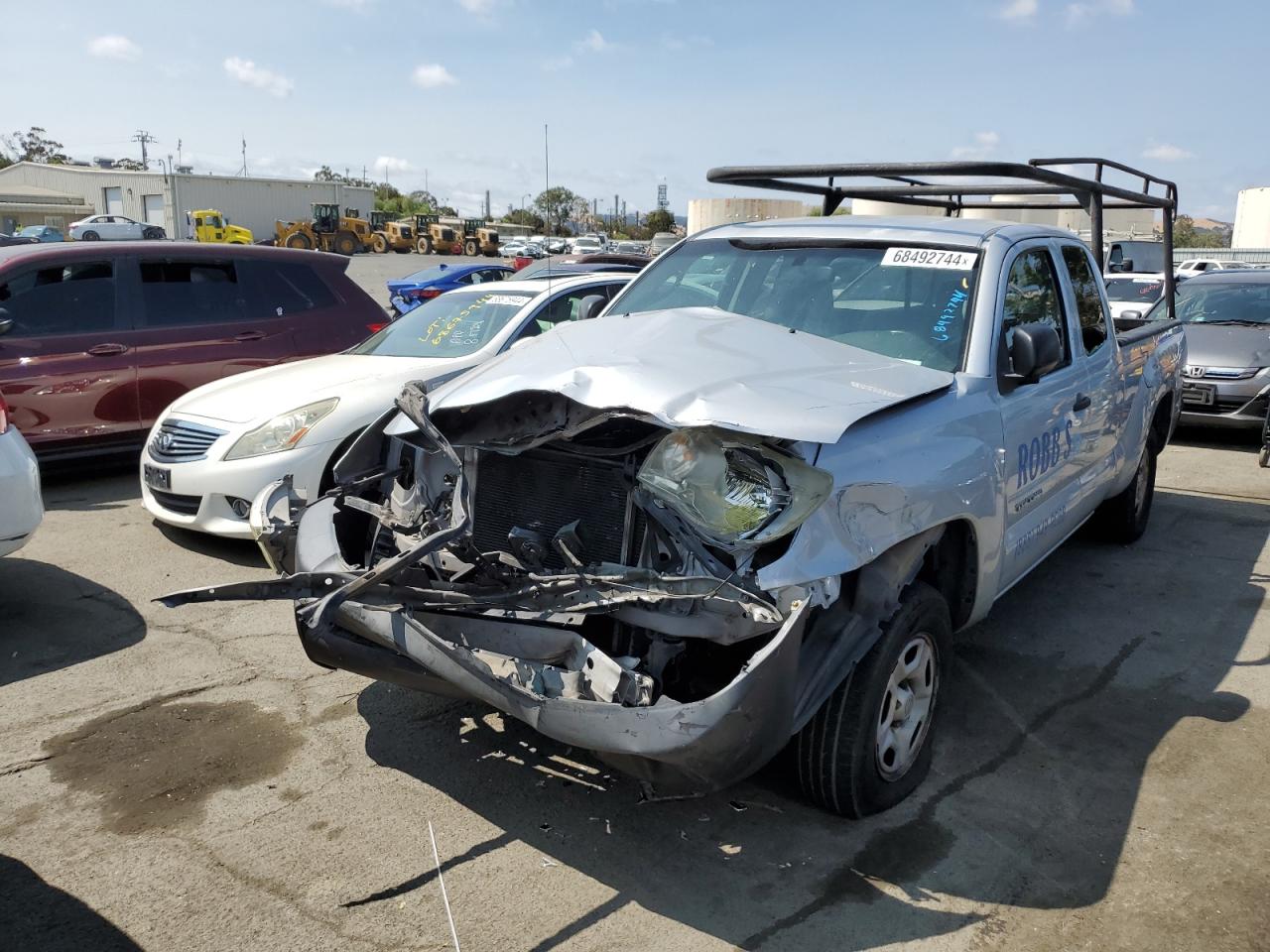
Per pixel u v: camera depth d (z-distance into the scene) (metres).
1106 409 5.05
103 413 7.60
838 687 3.11
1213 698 4.33
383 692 4.17
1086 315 5.00
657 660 2.83
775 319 4.22
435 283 19.69
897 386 3.36
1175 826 3.33
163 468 5.84
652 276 4.80
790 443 2.89
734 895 2.91
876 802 3.29
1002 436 3.73
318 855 3.06
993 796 3.49
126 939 2.67
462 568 3.21
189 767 3.56
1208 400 9.66
